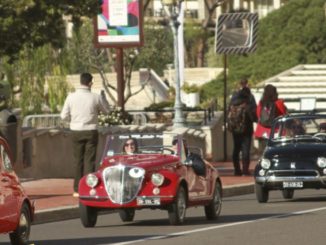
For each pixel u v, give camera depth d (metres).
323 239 23.39
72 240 24.17
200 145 54.34
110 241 23.81
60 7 40.44
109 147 28.45
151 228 26.72
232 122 43.75
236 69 111.81
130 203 26.91
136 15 52.62
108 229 26.77
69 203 31.59
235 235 24.50
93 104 34.19
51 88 79.56
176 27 55.66
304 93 87.56
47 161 42.12
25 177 40.47
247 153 44.12
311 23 113.12
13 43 40.34
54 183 38.88
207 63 140.38
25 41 40.59
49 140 42.22
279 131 35.41
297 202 34.47
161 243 23.12
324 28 112.75
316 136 35.12
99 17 52.72
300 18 114.06
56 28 41.03
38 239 24.48
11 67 77.00
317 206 32.53
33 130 41.03
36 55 78.19
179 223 27.23
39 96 78.56
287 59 111.31
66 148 43.47
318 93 87.69
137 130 47.56
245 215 29.88
